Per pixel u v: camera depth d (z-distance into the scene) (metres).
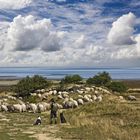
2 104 52.75
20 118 42.53
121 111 42.34
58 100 58.62
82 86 69.25
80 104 56.69
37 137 29.06
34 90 68.69
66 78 77.56
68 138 28.31
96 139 27.50
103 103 48.78
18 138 28.67
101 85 76.75
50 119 37.31
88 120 36.50
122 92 78.19
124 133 28.88
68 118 40.09
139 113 40.31
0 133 31.05
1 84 149.25
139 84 150.38
